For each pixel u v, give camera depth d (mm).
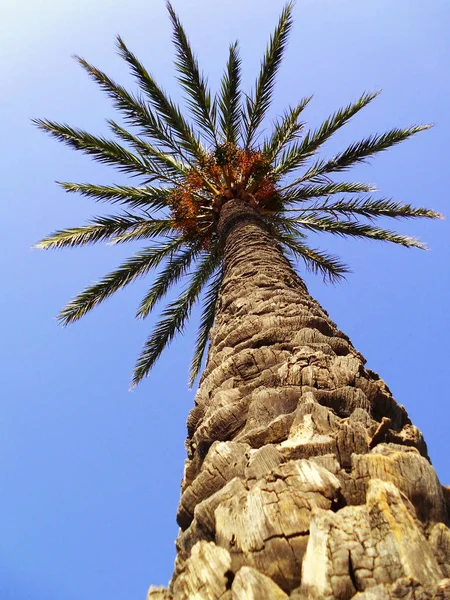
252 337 4277
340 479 2393
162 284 12602
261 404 3178
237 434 3252
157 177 11602
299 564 2031
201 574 2125
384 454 2514
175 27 11359
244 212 8977
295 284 6062
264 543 2100
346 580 1853
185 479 3441
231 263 6996
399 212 11812
